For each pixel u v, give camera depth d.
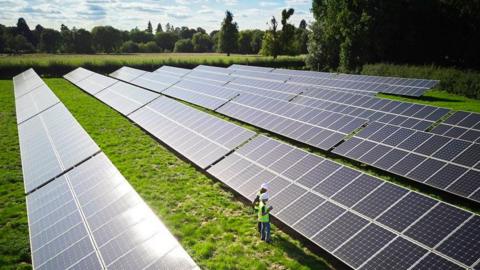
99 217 11.06
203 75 56.97
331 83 44.75
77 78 60.91
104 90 44.50
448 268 8.77
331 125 22.61
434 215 10.27
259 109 29.11
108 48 179.75
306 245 12.48
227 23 128.25
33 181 15.96
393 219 10.71
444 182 15.00
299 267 11.27
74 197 12.85
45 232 11.38
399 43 66.25
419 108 25.41
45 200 13.60
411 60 67.00
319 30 77.81
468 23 62.16
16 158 22.16
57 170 16.03
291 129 24.09
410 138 18.31
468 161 15.29
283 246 12.53
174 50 195.88
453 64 66.06
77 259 9.52
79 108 37.31
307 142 22.00
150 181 18.50
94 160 15.34
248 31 167.00
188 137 22.67
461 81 43.31
